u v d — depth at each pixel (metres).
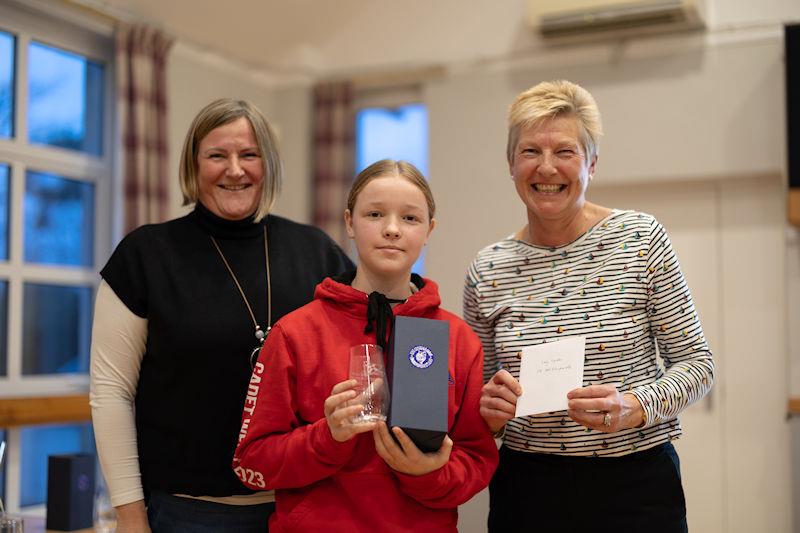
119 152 4.40
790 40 4.13
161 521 1.86
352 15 5.46
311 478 1.54
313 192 5.43
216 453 1.85
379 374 1.48
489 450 1.69
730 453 4.59
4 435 3.96
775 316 4.55
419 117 5.43
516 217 4.99
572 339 1.72
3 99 4.09
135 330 1.90
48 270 4.27
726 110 4.57
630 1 4.46
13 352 4.08
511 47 5.06
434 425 1.47
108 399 1.87
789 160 4.10
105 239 4.56
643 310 1.82
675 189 4.78
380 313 1.64
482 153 5.09
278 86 5.60
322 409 1.61
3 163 4.08
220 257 1.98
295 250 2.08
